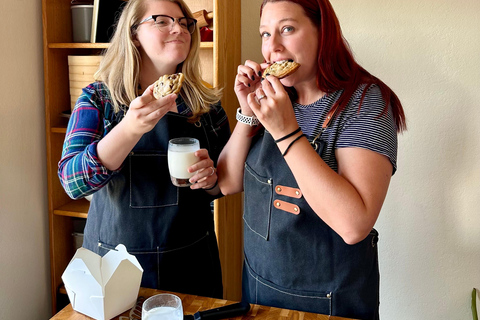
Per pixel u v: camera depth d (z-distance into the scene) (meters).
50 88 2.50
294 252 1.38
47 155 2.54
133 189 1.66
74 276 1.23
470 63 2.03
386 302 2.35
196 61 1.74
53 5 2.47
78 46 2.37
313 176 1.20
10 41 2.28
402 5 2.07
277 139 1.24
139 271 1.26
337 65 1.36
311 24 1.31
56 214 2.60
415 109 2.14
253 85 1.46
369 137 1.24
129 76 1.62
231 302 1.31
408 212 2.23
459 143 2.10
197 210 1.76
